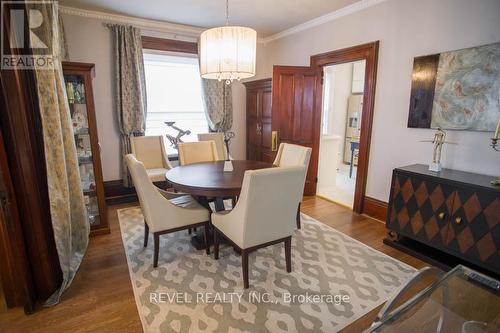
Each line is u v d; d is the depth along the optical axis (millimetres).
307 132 4219
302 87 4078
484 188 2039
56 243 1912
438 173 2480
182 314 1816
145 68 4297
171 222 2338
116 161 4141
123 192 4203
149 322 1748
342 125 6512
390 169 3244
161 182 3875
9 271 1813
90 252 2605
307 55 4215
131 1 3320
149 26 4086
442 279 1550
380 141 3311
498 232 1989
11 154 1683
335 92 6219
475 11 2396
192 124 4812
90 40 3730
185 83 4621
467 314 1403
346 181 5285
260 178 1838
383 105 3232
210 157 3652
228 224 2143
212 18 3932
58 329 1698
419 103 2842
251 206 1903
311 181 4352
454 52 2529
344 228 3166
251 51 2512
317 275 2254
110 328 1705
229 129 5066
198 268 2342
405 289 1438
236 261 2455
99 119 3943
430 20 2713
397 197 2680
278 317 1799
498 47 2262
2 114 1627
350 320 1782
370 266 2391
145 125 4172
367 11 3277
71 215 2303
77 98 2789
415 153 2977
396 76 3061
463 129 2535
